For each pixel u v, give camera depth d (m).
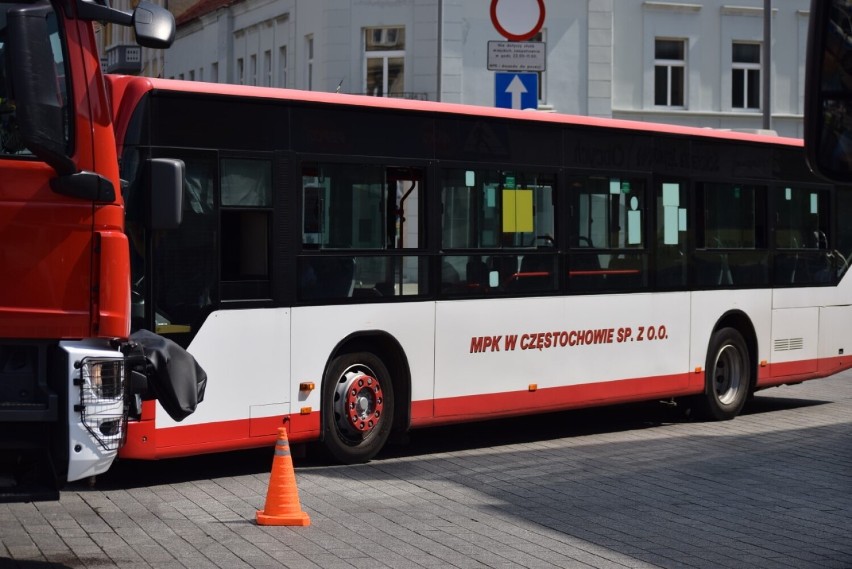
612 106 40.00
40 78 7.26
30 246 7.38
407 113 12.86
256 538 9.32
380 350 12.86
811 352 18.09
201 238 11.15
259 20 43.91
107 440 7.39
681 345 15.98
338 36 37.53
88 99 7.56
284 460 9.86
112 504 10.48
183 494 10.95
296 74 40.56
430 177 13.05
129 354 7.92
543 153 14.23
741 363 16.97
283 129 11.80
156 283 10.84
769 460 13.32
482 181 13.57
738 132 16.95
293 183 11.87
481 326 13.54
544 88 38.38
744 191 16.95
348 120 12.34
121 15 7.68
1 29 7.35
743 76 41.59
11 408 7.28
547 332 14.24
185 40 52.47
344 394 12.44
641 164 15.42
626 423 16.28
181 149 11.02
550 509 10.65
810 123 5.20
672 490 11.59
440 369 13.17
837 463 13.18
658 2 40.16
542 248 14.20
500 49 17.88
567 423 16.22
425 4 36.72
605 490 11.54
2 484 7.30
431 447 13.98
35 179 7.39
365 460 12.73
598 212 14.88
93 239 7.48
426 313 13.02
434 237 13.09
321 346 12.10
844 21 5.19
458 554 8.97
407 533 9.61
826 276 18.31
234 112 11.41
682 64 40.88
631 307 15.26
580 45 38.53
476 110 13.53
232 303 11.38
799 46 41.91
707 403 16.45
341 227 12.27
